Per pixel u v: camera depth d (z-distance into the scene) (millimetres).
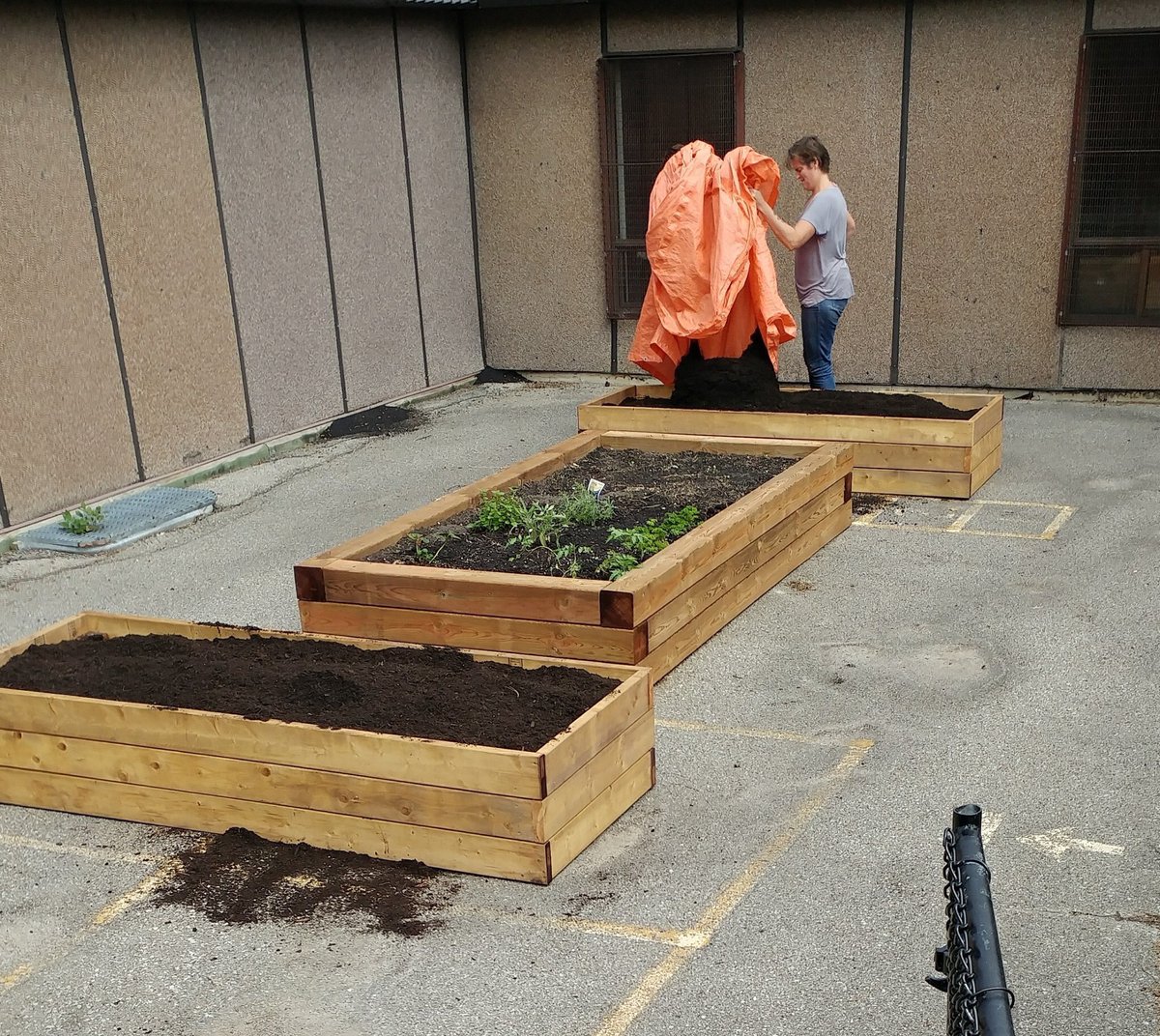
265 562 7785
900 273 11289
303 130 10273
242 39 9562
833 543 7723
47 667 5227
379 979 3871
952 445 8312
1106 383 11000
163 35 8852
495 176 12391
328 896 4316
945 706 5539
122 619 5680
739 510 6574
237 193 9664
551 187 12188
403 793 4395
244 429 10000
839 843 4520
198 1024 3701
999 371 11281
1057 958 3836
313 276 10570
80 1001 3828
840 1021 3605
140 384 8969
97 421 8648
